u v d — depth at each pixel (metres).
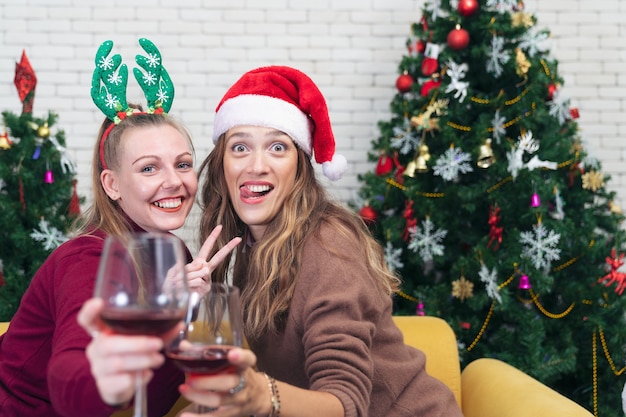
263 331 1.73
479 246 3.26
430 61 3.38
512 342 3.27
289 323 1.65
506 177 3.26
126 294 0.94
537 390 2.02
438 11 3.53
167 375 1.46
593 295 3.30
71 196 3.45
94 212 1.79
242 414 1.18
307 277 1.64
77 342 1.21
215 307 1.08
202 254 1.69
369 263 1.74
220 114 1.93
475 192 3.29
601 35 4.08
